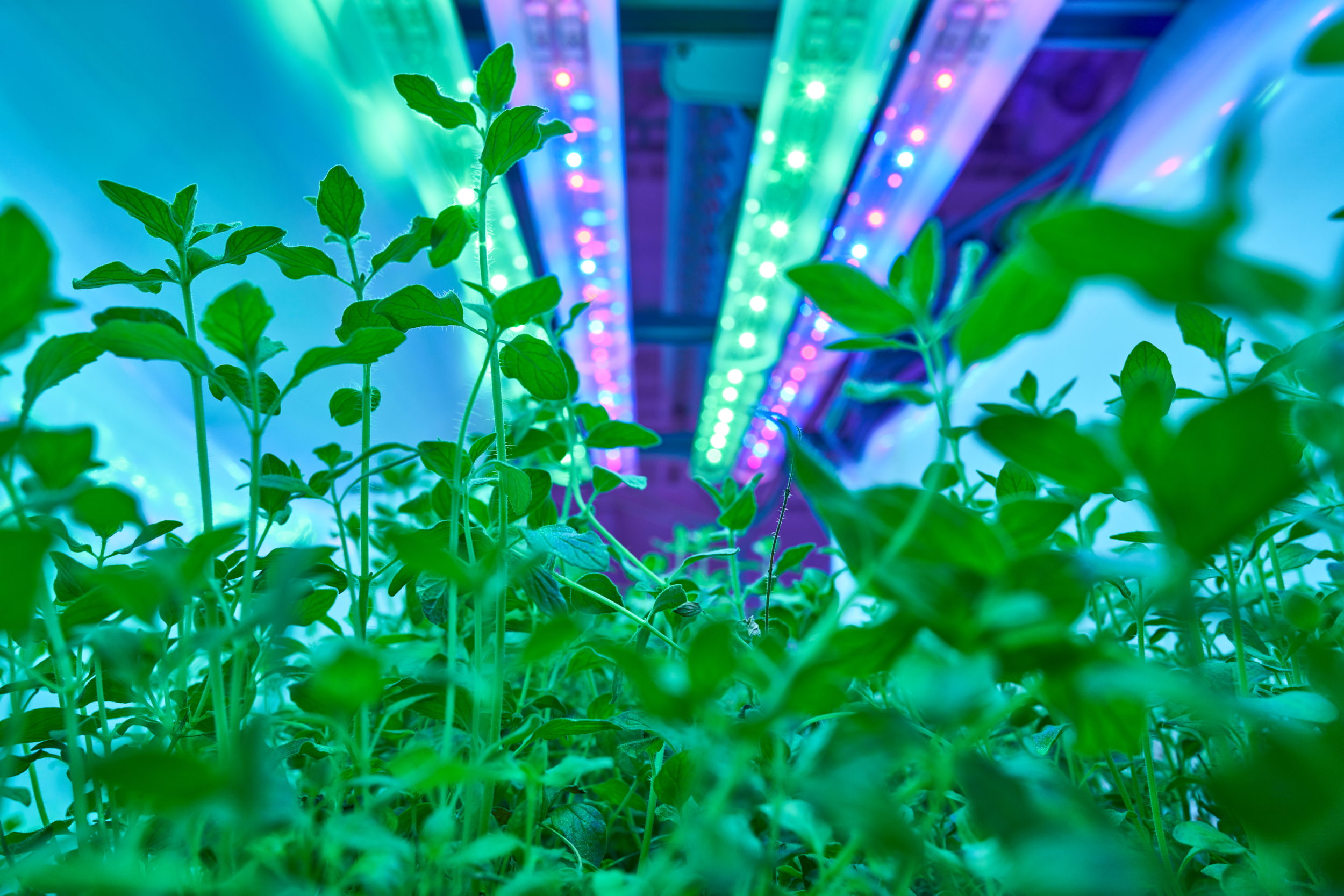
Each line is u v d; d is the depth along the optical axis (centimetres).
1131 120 324
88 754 50
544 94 255
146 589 32
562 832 52
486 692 42
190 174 173
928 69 269
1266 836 25
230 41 186
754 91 327
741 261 347
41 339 128
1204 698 22
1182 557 23
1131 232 19
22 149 131
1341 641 45
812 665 25
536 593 53
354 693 28
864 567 27
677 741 44
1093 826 27
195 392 45
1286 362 41
